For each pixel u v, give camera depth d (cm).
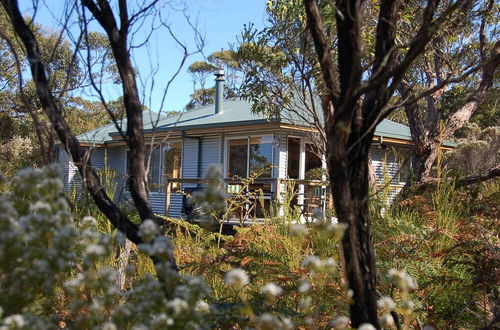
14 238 164
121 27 247
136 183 242
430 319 361
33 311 191
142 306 171
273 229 521
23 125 1484
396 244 404
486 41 880
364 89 179
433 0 193
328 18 402
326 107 466
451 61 903
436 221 516
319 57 212
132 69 252
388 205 573
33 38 252
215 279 370
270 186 1442
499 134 1394
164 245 181
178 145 1770
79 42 258
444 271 404
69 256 178
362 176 201
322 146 813
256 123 1370
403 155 1686
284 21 579
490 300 402
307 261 196
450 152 1068
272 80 640
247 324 207
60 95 259
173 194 1736
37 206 177
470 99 948
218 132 1567
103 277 184
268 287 200
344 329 200
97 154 2044
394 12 211
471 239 440
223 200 193
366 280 197
